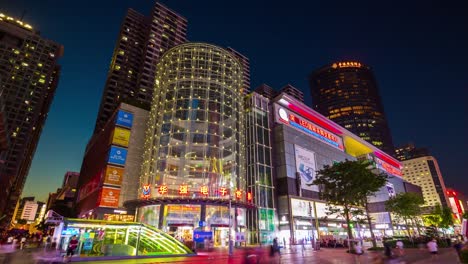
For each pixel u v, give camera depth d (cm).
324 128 8825
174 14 14412
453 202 19950
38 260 2397
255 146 6688
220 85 6575
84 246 2659
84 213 6350
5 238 5319
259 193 6184
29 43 14988
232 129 6219
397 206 6253
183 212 4756
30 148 18062
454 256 2831
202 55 6962
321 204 6994
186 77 6512
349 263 2380
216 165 5506
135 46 13750
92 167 7362
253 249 1678
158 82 7069
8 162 12775
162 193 4912
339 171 4250
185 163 5428
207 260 2678
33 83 14462
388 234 8906
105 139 6750
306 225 6366
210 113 6075
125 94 12200
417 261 2464
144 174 5691
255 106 7238
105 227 2795
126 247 2806
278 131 7219
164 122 5981
